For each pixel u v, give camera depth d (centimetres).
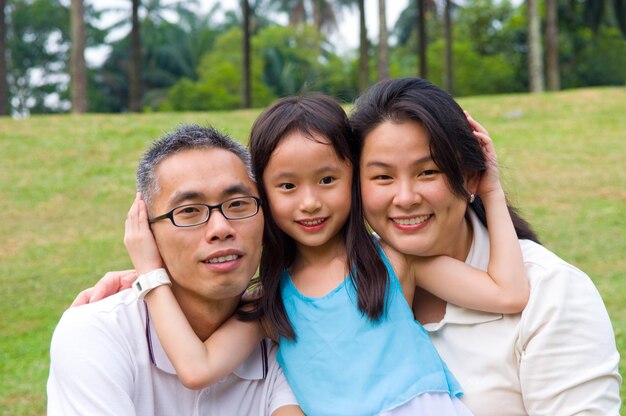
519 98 1809
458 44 3441
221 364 235
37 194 1196
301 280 254
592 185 1188
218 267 229
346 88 3750
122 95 4219
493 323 241
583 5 3178
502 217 247
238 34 4341
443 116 233
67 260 939
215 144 238
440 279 244
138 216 241
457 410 233
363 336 238
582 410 225
